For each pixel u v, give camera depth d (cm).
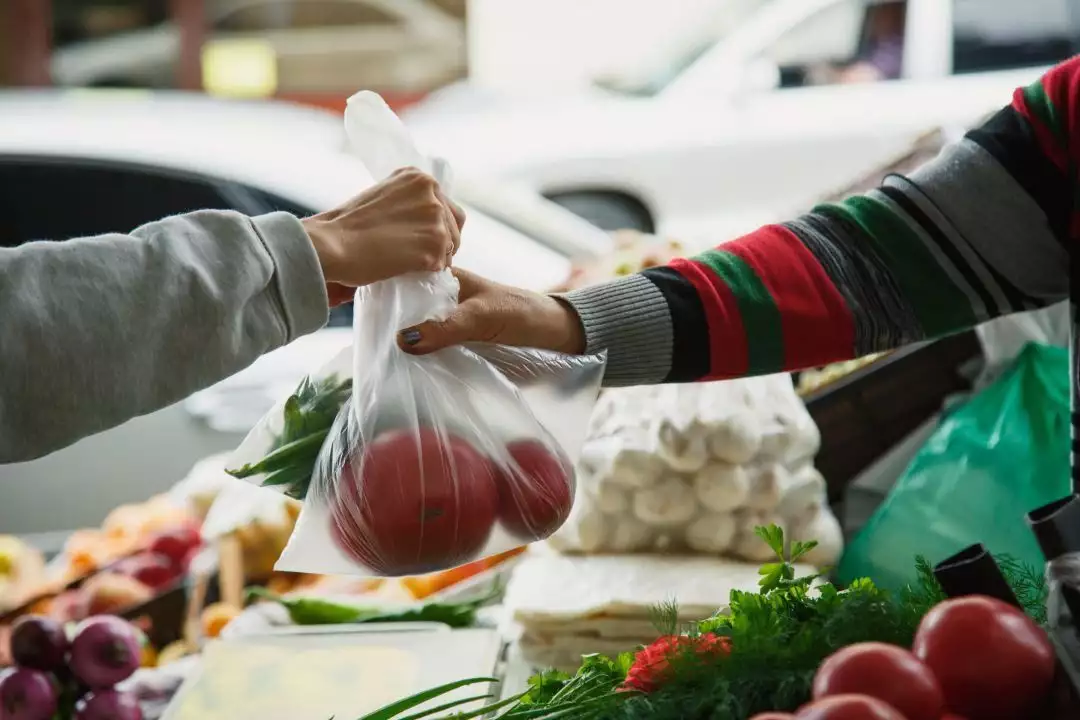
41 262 104
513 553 225
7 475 383
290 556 118
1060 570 95
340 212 119
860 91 560
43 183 416
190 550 252
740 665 102
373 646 173
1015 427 174
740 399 182
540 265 392
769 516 178
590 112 564
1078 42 566
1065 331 192
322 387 125
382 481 113
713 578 173
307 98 756
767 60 576
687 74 580
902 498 176
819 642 103
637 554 185
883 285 140
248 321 111
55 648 169
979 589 99
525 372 125
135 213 420
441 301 121
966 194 138
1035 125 137
